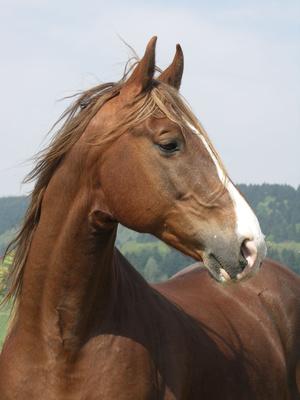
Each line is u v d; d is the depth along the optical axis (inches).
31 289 269.4
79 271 261.6
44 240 267.6
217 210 246.7
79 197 262.2
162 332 282.4
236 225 244.2
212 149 252.1
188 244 252.2
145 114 251.4
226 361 312.2
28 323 269.6
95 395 259.6
